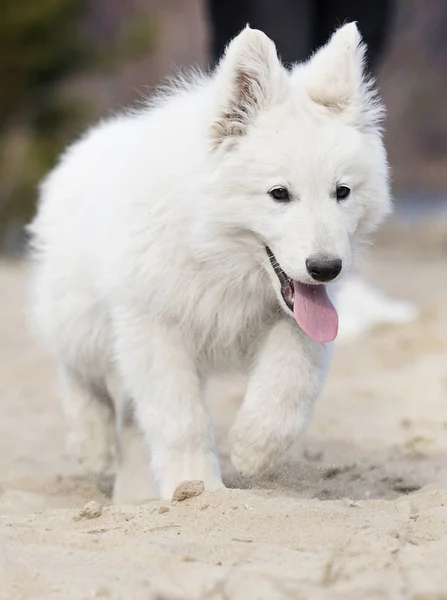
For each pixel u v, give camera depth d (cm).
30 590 711
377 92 1061
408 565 756
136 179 1015
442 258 3350
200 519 874
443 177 5594
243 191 974
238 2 1948
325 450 1264
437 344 1895
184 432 1001
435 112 5903
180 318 1017
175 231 990
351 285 2125
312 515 875
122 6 5512
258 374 999
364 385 1653
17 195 3503
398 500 949
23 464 1265
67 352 1178
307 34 1961
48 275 1169
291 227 955
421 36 6103
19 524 885
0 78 3512
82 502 1121
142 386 1020
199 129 998
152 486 1134
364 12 1958
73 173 1173
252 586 702
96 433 1203
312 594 687
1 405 1602
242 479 1067
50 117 3616
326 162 963
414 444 1306
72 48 3572
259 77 979
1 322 2242
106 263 1023
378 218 1027
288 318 1002
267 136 972
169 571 741
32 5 3466
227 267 1005
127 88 5212
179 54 5509
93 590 707
